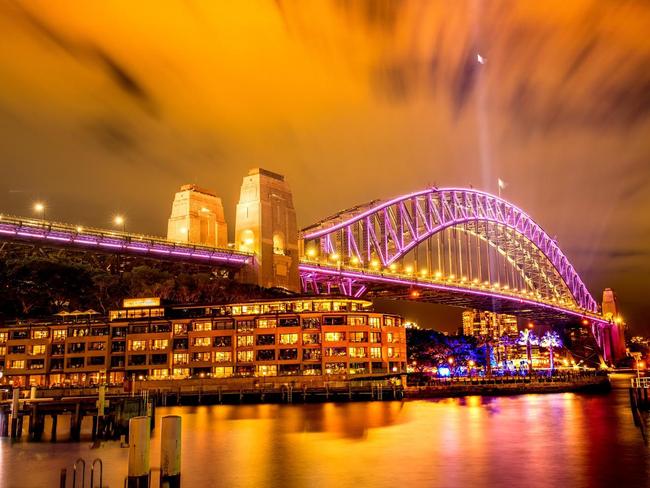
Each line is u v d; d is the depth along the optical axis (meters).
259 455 60.44
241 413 100.94
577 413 97.06
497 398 131.38
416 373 166.75
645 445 63.22
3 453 63.72
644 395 97.38
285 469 53.56
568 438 68.88
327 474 51.28
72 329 146.00
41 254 186.50
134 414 78.31
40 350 145.88
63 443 70.88
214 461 57.53
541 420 87.00
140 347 141.38
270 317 137.62
